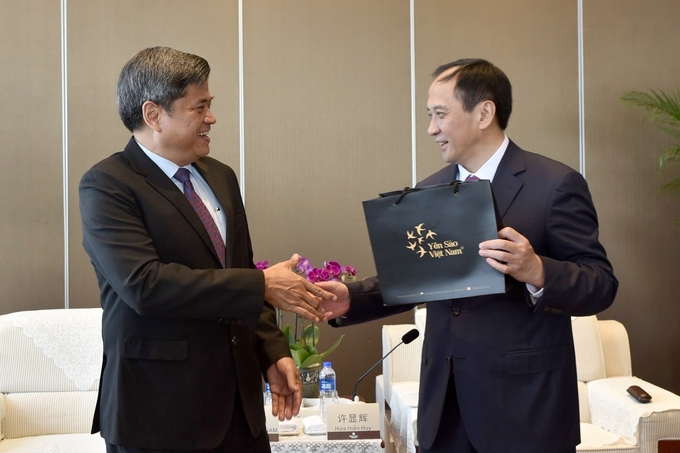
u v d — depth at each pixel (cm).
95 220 173
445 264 177
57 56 436
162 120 181
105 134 440
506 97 196
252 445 186
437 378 193
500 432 180
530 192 188
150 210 177
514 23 469
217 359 177
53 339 366
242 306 171
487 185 172
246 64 454
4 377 359
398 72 465
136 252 169
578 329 388
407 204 179
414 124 466
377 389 425
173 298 166
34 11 434
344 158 463
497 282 172
